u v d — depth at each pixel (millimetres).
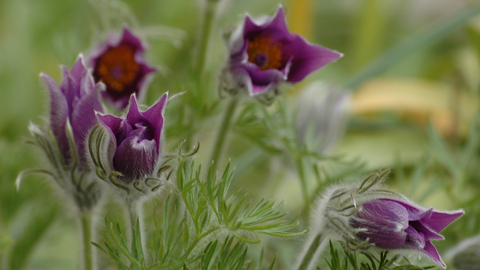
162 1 960
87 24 802
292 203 823
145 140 524
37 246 684
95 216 579
